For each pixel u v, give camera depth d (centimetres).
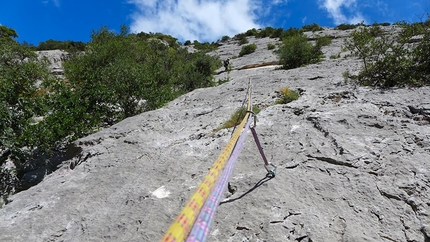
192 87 2044
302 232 295
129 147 607
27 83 1027
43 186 509
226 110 769
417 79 730
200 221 115
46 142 792
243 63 2942
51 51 3969
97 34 2620
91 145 686
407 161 392
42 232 367
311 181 374
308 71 1110
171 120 789
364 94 677
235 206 344
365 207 326
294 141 479
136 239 324
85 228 363
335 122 522
